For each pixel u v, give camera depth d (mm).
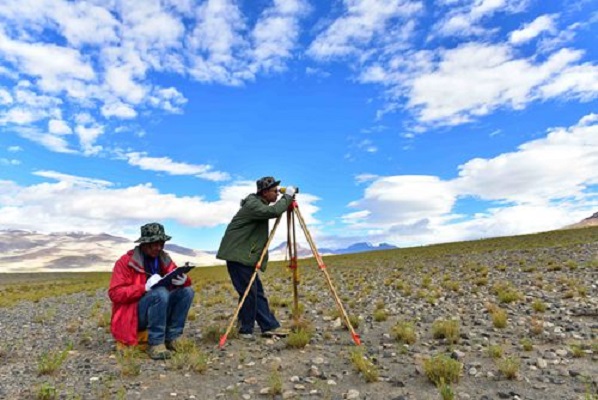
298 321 9820
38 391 5676
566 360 6777
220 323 11500
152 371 6941
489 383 5922
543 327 9039
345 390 5941
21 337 10703
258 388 6098
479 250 46469
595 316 9961
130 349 7777
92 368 7156
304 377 6551
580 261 22625
